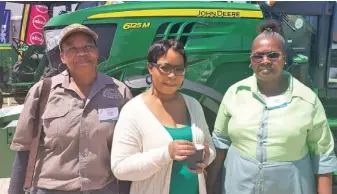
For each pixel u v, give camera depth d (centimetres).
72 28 247
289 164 246
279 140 243
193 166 227
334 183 357
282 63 250
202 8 427
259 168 247
